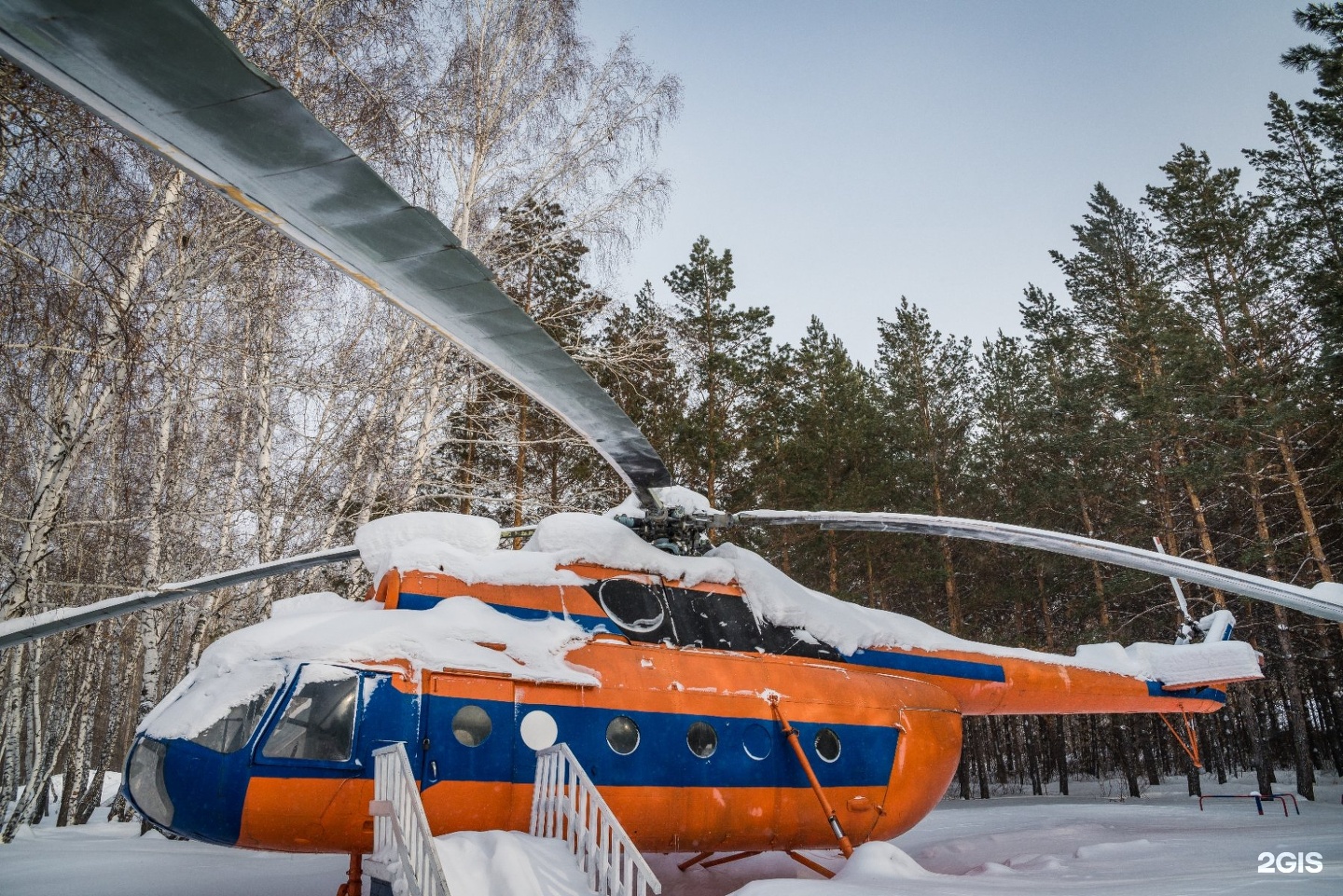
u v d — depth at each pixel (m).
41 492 8.21
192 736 5.25
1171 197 24.89
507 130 14.38
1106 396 26.17
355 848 5.37
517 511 16.11
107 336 8.22
